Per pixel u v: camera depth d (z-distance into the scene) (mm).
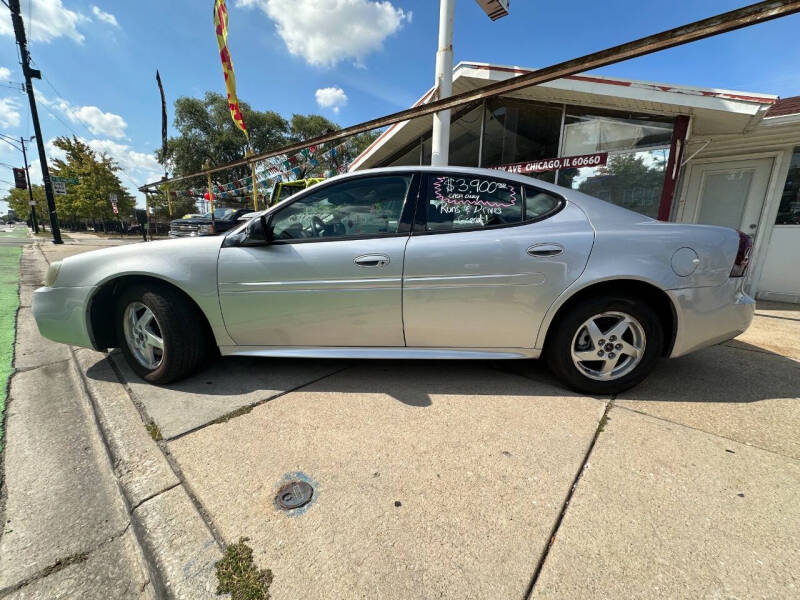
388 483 1605
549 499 1515
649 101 4449
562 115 5500
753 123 4574
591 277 2201
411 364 2871
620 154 5160
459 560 1255
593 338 2311
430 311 2309
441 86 4605
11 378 2725
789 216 5496
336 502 1503
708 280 2217
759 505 1480
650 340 2279
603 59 2441
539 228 2289
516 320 2291
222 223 11164
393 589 1160
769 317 4574
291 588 1168
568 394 2398
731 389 2479
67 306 2553
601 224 2287
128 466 1728
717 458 1761
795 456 1775
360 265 2285
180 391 2432
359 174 2445
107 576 1264
